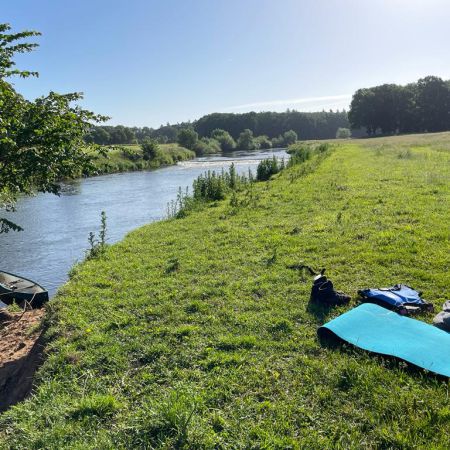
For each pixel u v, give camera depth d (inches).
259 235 430.6
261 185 832.3
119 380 197.2
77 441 155.9
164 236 473.4
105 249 435.8
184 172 1812.3
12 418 178.9
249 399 173.6
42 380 206.7
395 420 156.6
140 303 282.4
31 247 642.2
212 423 160.6
